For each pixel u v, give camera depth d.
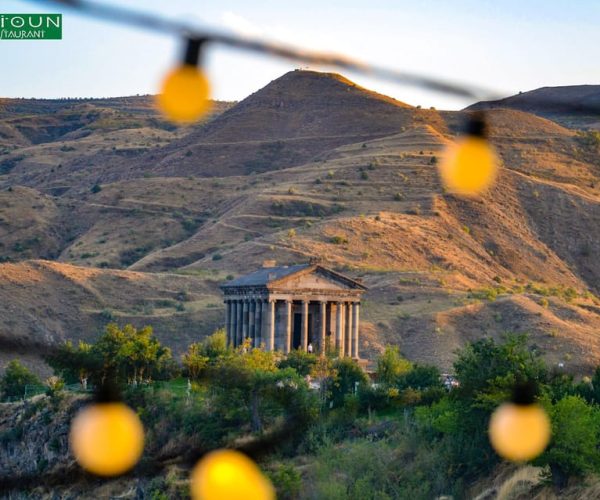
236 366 126.75
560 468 104.44
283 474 107.00
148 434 113.62
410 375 156.88
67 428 137.88
